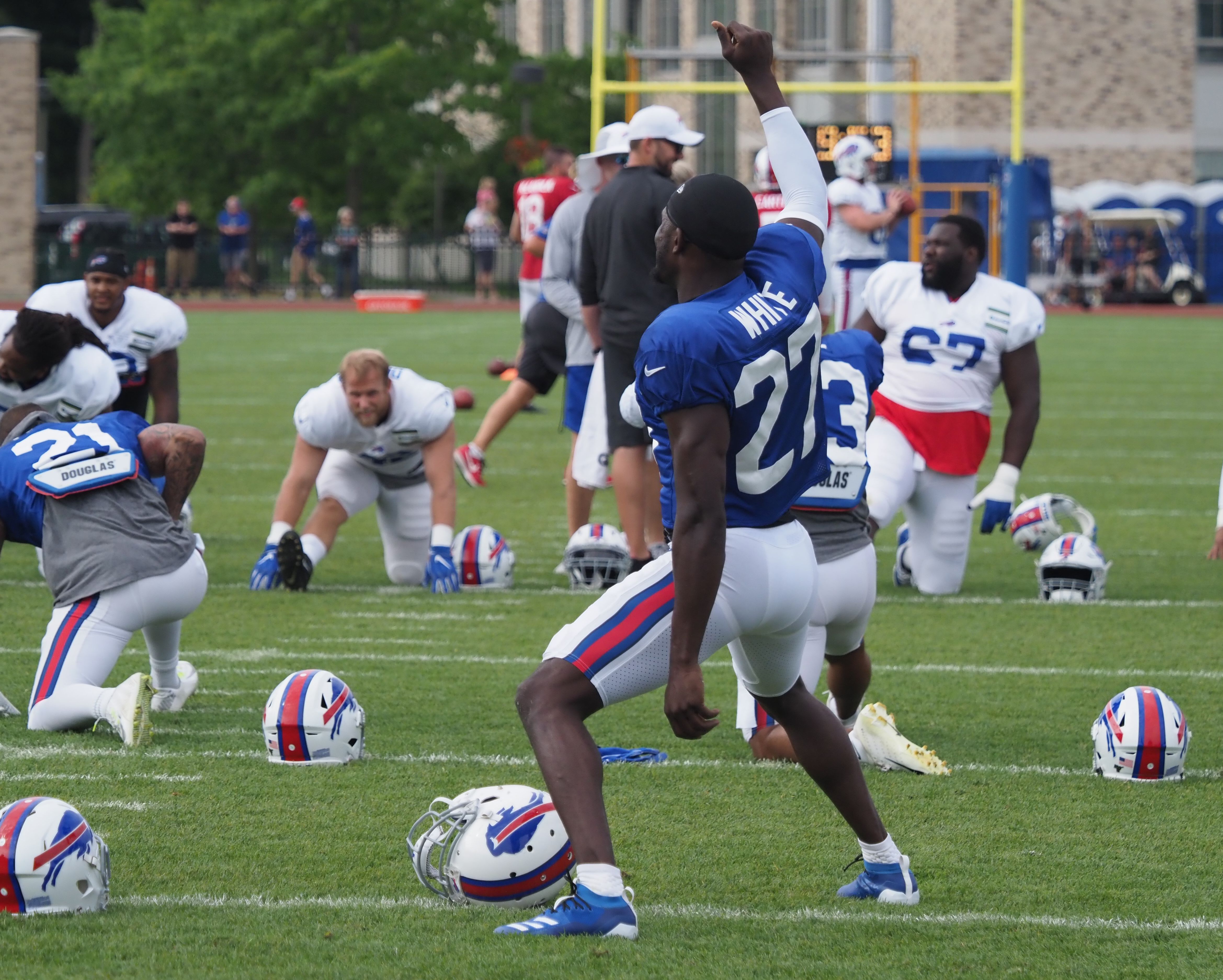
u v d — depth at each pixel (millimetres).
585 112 150750
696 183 13039
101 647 19547
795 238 13672
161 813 16750
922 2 142625
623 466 29547
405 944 12891
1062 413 59250
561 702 12867
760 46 14789
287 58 140625
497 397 63406
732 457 12914
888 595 30141
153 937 13078
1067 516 33656
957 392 29031
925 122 140875
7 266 119375
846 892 14531
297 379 68750
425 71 142875
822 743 13977
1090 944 13266
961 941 13305
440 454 29359
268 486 42031
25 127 118625
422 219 153875
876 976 12406
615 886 12945
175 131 142875
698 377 12508
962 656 24891
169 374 29047
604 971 12250
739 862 15539
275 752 18750
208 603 28266
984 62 139000
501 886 13758
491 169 152625
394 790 17688
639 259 29375
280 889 14469
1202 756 19516
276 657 24359
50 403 24453
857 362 18938
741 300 12992
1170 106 143500
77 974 12242
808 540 13547
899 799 17672
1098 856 15781
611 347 29594
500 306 124562
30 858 13453
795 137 14719
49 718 19578
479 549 29984
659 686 13219
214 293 134625
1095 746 18812
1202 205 135000
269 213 145500
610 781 18312
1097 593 29281
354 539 36094
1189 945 13273
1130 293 129375
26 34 118312
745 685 14250
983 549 35688
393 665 23938
